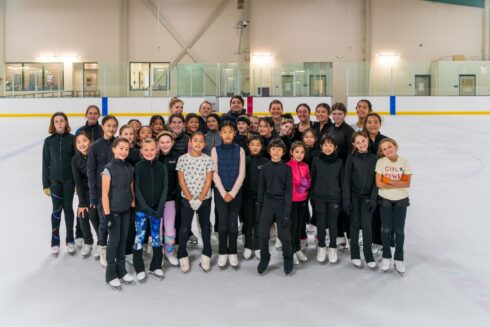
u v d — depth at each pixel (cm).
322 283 314
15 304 283
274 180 326
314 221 397
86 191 356
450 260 354
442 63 1744
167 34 1938
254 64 1958
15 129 1327
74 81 1934
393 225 353
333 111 391
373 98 1733
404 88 1783
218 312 271
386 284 311
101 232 336
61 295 296
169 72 1716
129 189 311
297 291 301
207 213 340
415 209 505
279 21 1950
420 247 384
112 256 306
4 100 1647
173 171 345
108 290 303
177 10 1933
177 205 354
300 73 1736
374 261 339
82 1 1906
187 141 388
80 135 341
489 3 1945
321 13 1953
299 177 345
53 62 1925
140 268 319
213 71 1725
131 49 1933
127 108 1681
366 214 335
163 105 1686
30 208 518
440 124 1445
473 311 272
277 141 325
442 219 466
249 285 311
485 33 1959
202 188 333
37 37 1914
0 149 966
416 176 694
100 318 265
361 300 287
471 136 1166
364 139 330
